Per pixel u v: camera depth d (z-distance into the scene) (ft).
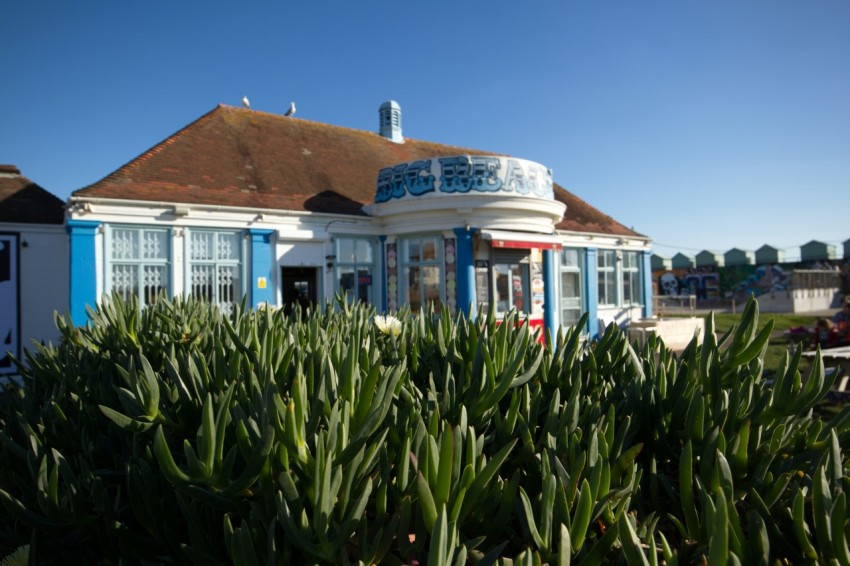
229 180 41.29
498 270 43.70
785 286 129.18
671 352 8.30
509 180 41.60
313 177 47.32
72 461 8.11
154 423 6.72
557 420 6.23
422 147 65.72
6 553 7.57
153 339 11.17
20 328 38.04
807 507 5.23
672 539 5.66
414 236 43.19
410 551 4.90
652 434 6.72
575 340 7.98
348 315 12.49
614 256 58.75
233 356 7.67
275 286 39.34
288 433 5.03
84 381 10.06
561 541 4.44
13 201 39.99
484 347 6.75
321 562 4.73
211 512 5.74
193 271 36.35
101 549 6.88
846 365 28.02
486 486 5.34
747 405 6.27
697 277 142.31
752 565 4.50
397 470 5.41
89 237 32.68
